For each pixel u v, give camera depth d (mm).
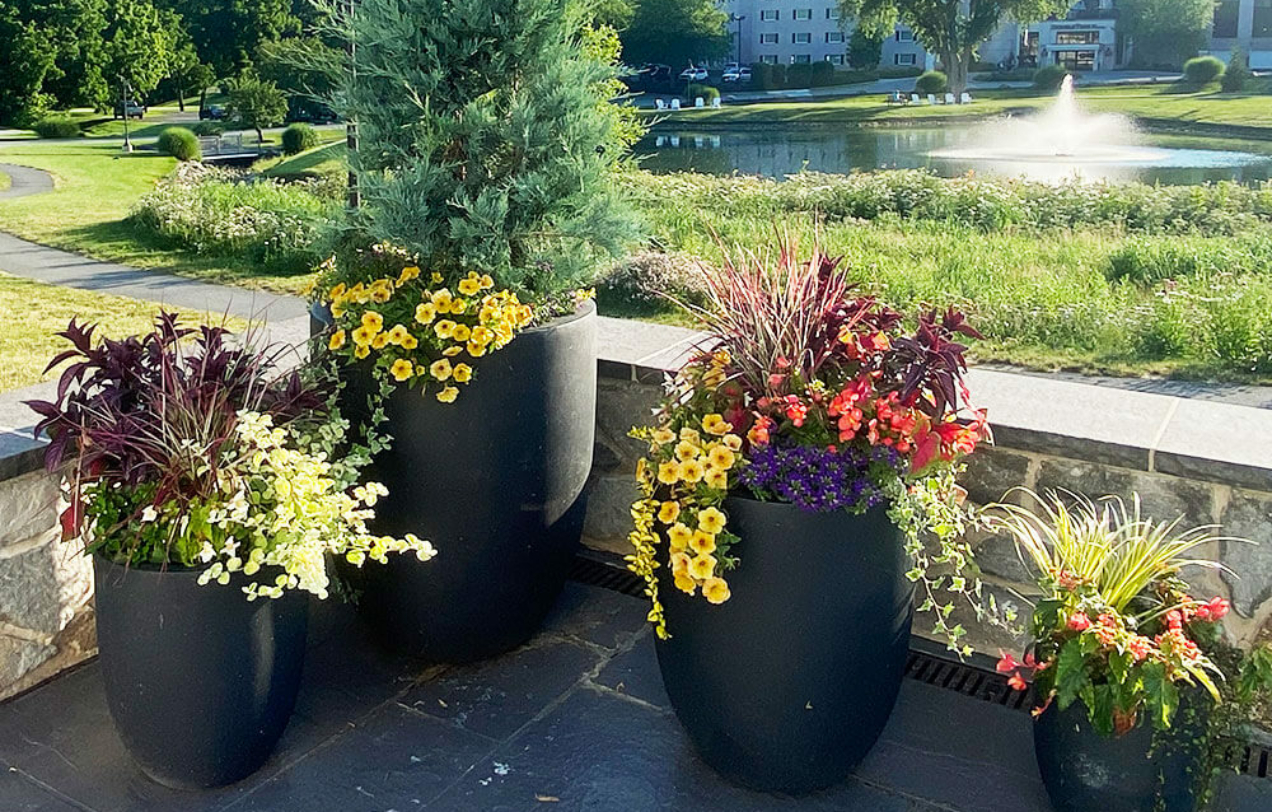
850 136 35938
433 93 2711
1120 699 2158
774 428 2240
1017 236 10805
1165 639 2182
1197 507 2580
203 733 2377
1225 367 6656
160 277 9203
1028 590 2844
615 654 3043
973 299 7793
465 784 2502
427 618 2861
